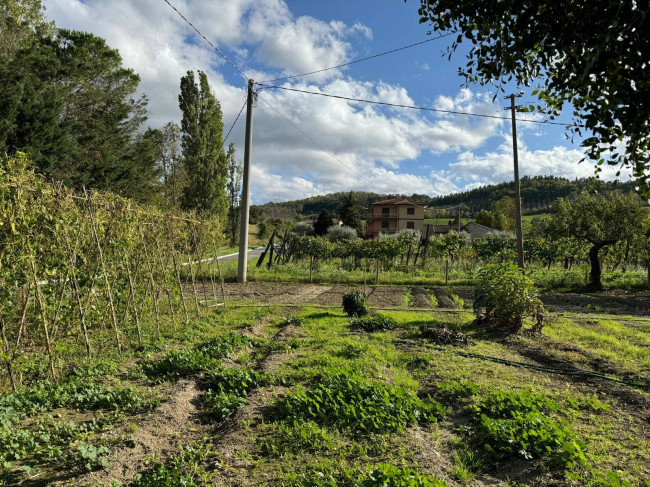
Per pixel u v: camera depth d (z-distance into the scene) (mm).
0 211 5520
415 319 11820
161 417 5098
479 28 2824
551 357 7957
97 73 34469
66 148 25688
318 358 7523
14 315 7246
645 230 19141
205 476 3742
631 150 2609
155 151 40094
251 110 19438
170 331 9789
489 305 10547
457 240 24906
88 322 8500
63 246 7156
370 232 70562
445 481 3840
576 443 4215
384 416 4902
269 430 4789
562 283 20750
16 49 27016
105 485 3646
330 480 3709
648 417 5254
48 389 5797
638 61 2119
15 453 4012
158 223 10781
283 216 93750
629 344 9266
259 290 18141
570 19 2398
